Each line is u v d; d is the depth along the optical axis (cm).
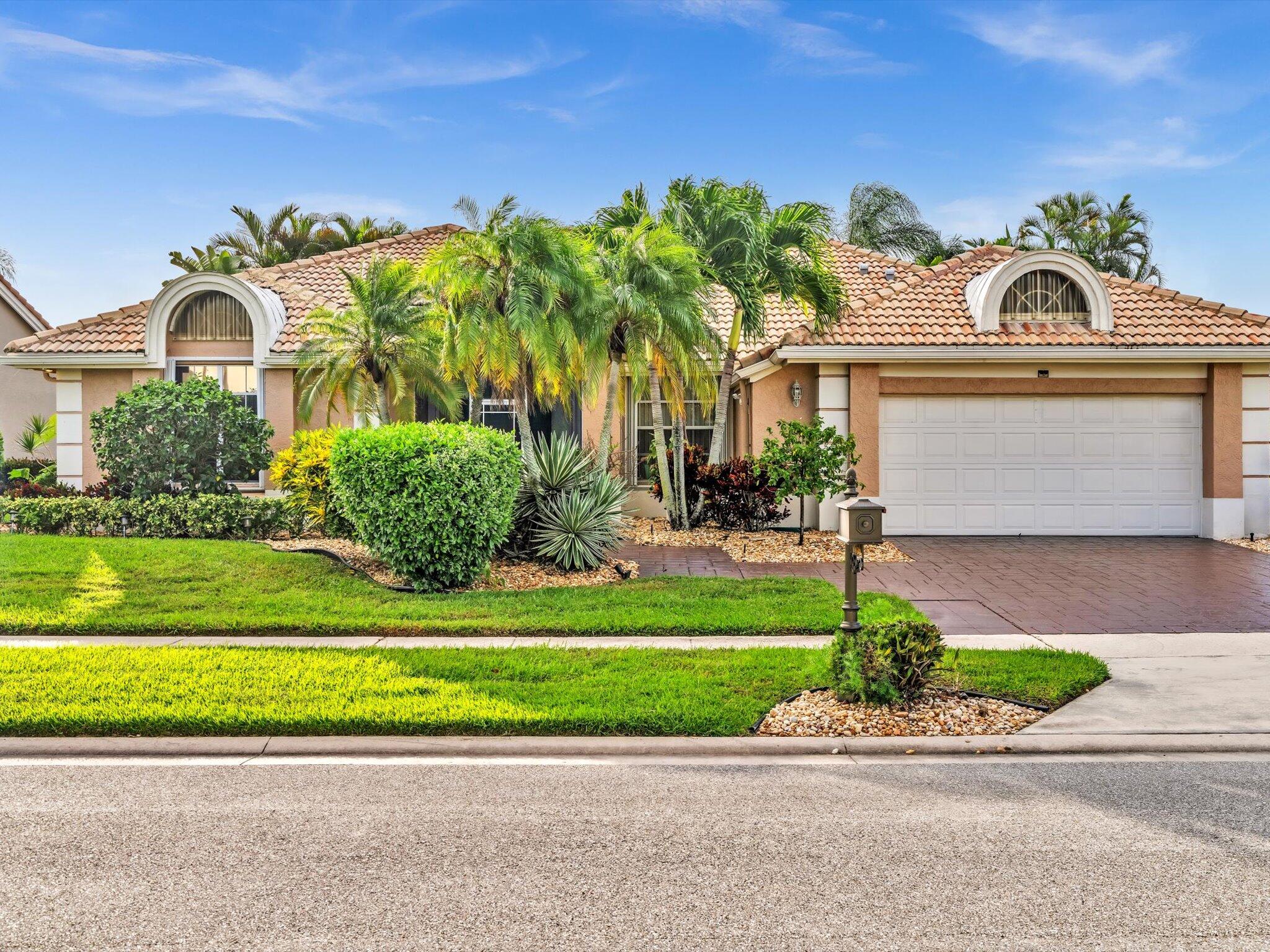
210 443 1552
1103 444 1677
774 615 991
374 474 1122
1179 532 1673
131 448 1522
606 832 496
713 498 1636
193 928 396
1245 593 1157
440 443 1135
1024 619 1020
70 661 821
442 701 703
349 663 813
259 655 844
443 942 384
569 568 1285
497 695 725
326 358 1580
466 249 1275
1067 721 677
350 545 1445
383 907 413
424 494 1109
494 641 920
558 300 1292
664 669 799
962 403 1672
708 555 1470
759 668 793
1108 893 425
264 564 1221
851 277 2061
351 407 1581
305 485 1491
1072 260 1642
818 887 432
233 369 1803
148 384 1576
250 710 681
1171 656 859
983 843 482
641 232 1399
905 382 1652
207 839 488
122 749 635
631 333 1373
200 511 1484
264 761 620
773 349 1673
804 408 1716
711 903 417
